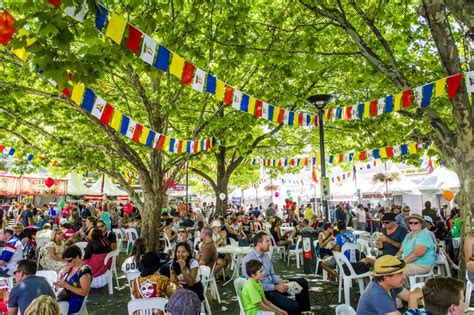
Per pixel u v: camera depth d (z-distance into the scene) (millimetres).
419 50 10359
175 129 14125
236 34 7734
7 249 7980
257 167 24406
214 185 18906
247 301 5297
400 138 12555
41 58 4312
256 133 17797
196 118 12945
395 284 3756
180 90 10562
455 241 10523
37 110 12133
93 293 8922
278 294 5934
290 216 20328
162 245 13500
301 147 19422
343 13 7070
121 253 15656
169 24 6582
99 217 15539
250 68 11633
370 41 9609
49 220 19953
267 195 33969
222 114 13172
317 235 10945
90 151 13633
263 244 6078
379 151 13227
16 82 10727
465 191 5789
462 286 3018
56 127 13195
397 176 18719
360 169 20188
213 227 11391
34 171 17578
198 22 7422
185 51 6395
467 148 5789
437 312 2975
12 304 4688
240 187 39312
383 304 3715
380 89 10453
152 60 4539
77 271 5730
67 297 5512
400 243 7605
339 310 4145
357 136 15109
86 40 4328
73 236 10867
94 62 4711
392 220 7711
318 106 9289
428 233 6781
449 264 9234
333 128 14852
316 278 10117
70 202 25906
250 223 18766
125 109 13352
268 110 7621
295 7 8922
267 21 9336
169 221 13258
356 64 10242
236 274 10289
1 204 30031
